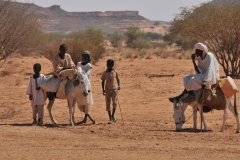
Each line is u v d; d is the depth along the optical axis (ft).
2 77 147.33
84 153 46.80
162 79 136.87
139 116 79.20
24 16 127.13
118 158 44.62
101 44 233.96
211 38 137.49
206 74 60.18
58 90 65.51
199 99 60.90
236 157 45.34
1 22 120.98
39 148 49.39
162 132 60.03
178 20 152.87
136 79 139.54
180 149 48.96
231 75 138.62
